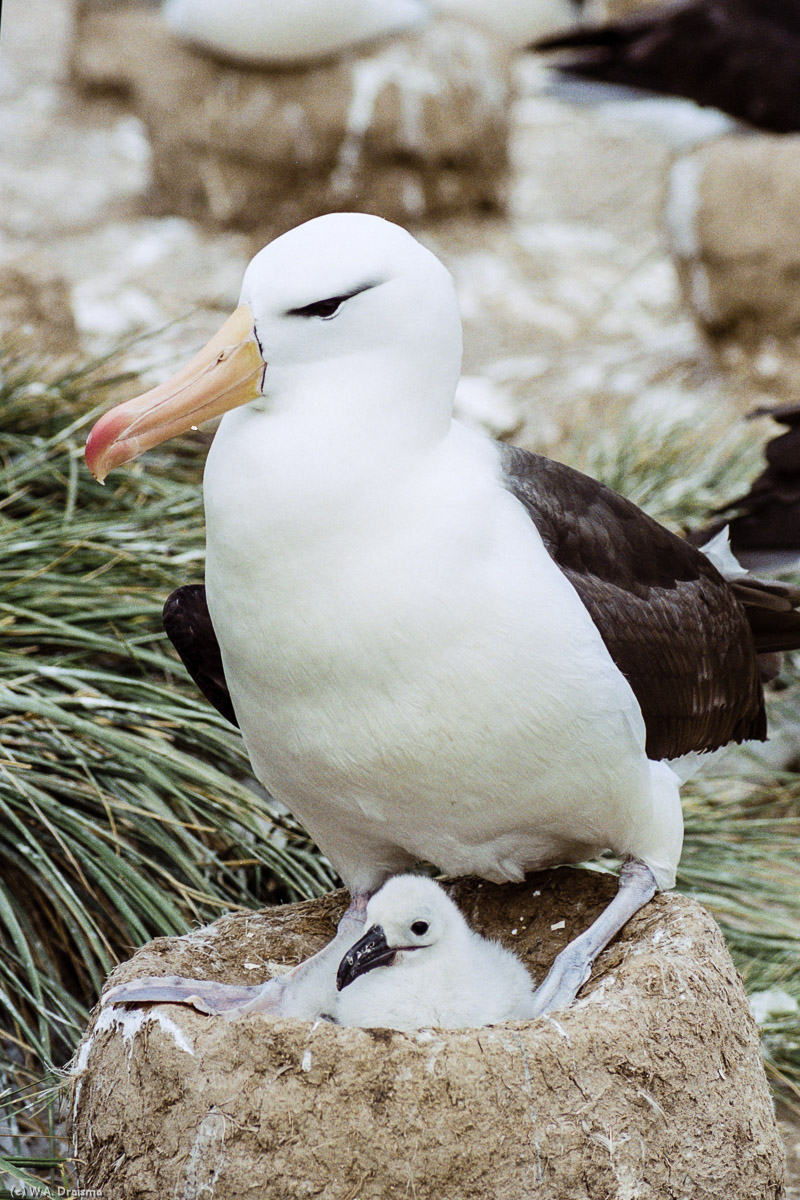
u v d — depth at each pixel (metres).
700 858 9.90
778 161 18.69
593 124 28.17
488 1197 5.85
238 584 6.10
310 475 5.93
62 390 11.27
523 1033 6.01
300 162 22.22
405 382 6.05
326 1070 5.87
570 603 6.33
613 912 6.97
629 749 6.60
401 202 22.78
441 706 6.15
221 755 9.13
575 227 23.91
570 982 6.66
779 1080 9.05
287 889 9.02
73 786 8.48
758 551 10.00
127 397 11.56
